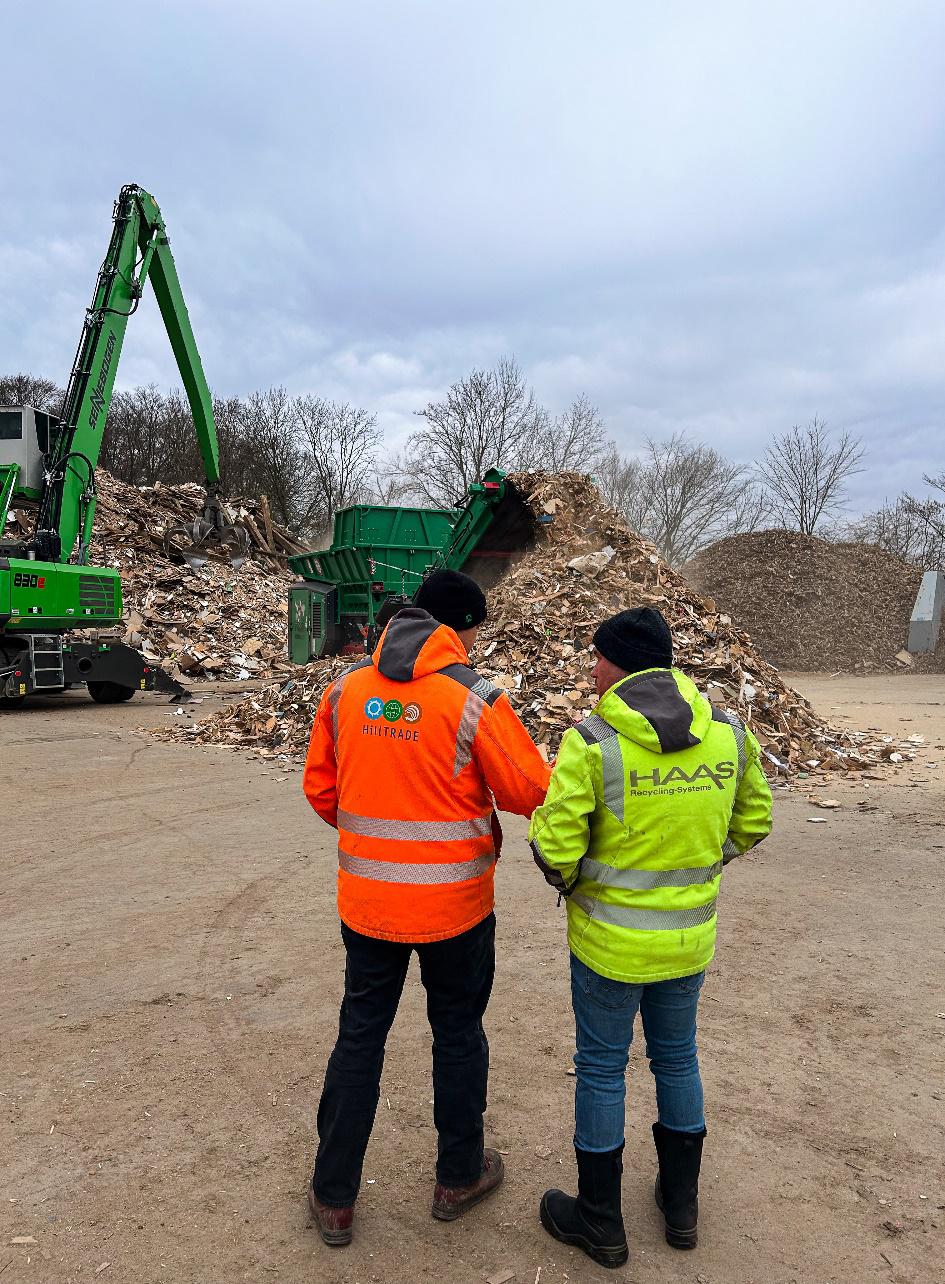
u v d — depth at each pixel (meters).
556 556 13.27
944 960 4.61
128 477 55.16
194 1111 3.17
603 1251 2.41
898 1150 2.95
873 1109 3.20
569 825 2.35
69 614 15.60
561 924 5.11
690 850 2.41
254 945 4.77
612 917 2.40
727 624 11.75
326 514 53.44
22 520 21.62
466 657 2.69
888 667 24.58
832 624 26.31
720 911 5.35
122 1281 2.34
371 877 2.52
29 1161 2.87
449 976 2.58
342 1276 2.37
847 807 7.98
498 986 4.27
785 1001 4.12
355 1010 2.57
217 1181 2.78
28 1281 2.33
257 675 21.52
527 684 10.38
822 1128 3.08
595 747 2.38
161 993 4.17
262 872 6.06
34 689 14.97
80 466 16.50
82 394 16.48
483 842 2.60
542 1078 3.42
